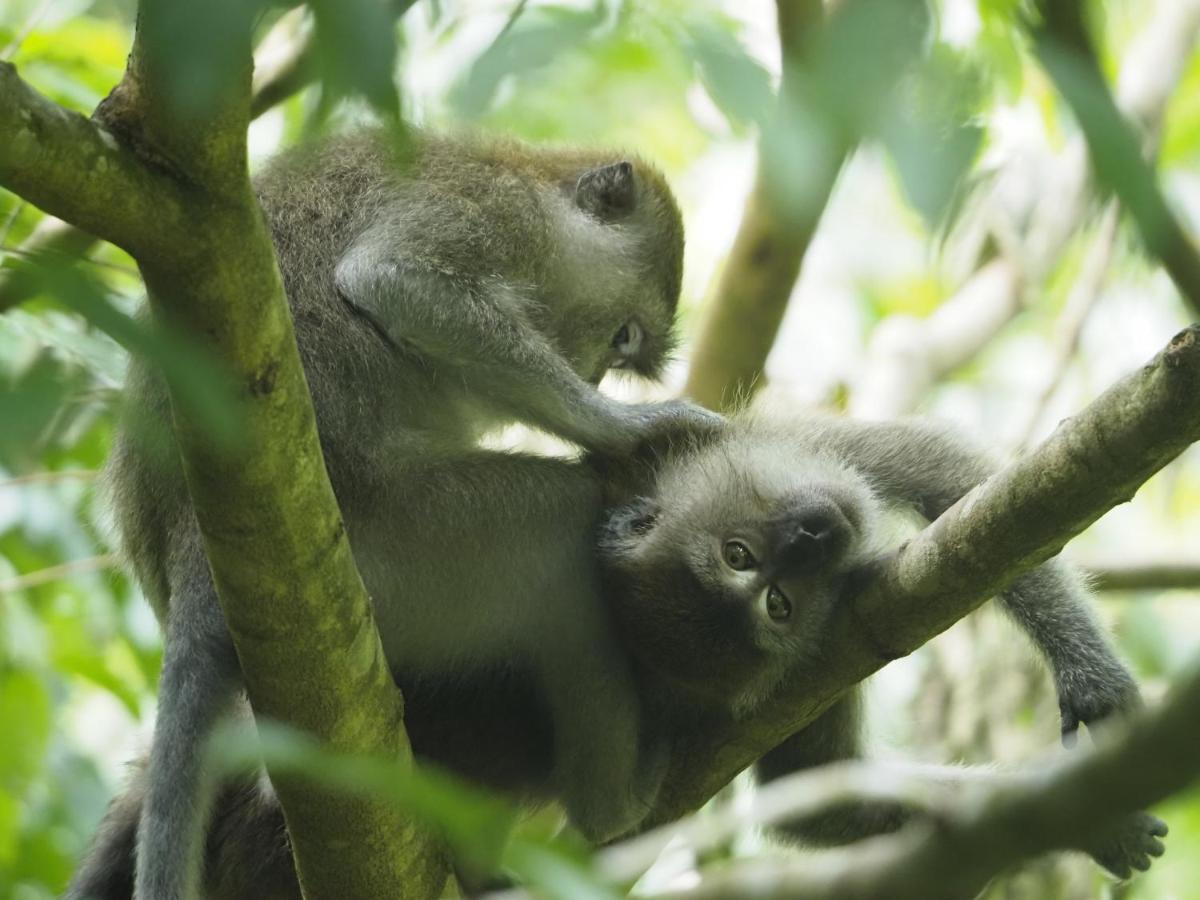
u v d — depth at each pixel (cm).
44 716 1327
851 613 835
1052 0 352
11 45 1120
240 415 590
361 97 357
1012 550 725
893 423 1095
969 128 380
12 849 1306
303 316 968
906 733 1357
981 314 1612
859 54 380
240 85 529
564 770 954
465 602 939
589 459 1018
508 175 1106
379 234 998
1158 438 657
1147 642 1577
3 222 934
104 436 1052
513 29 430
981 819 405
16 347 780
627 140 1492
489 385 988
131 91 541
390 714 707
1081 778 372
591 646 957
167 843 805
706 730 950
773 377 1658
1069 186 1487
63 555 1294
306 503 634
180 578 870
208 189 553
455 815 465
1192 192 1611
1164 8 1528
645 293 1234
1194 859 1402
